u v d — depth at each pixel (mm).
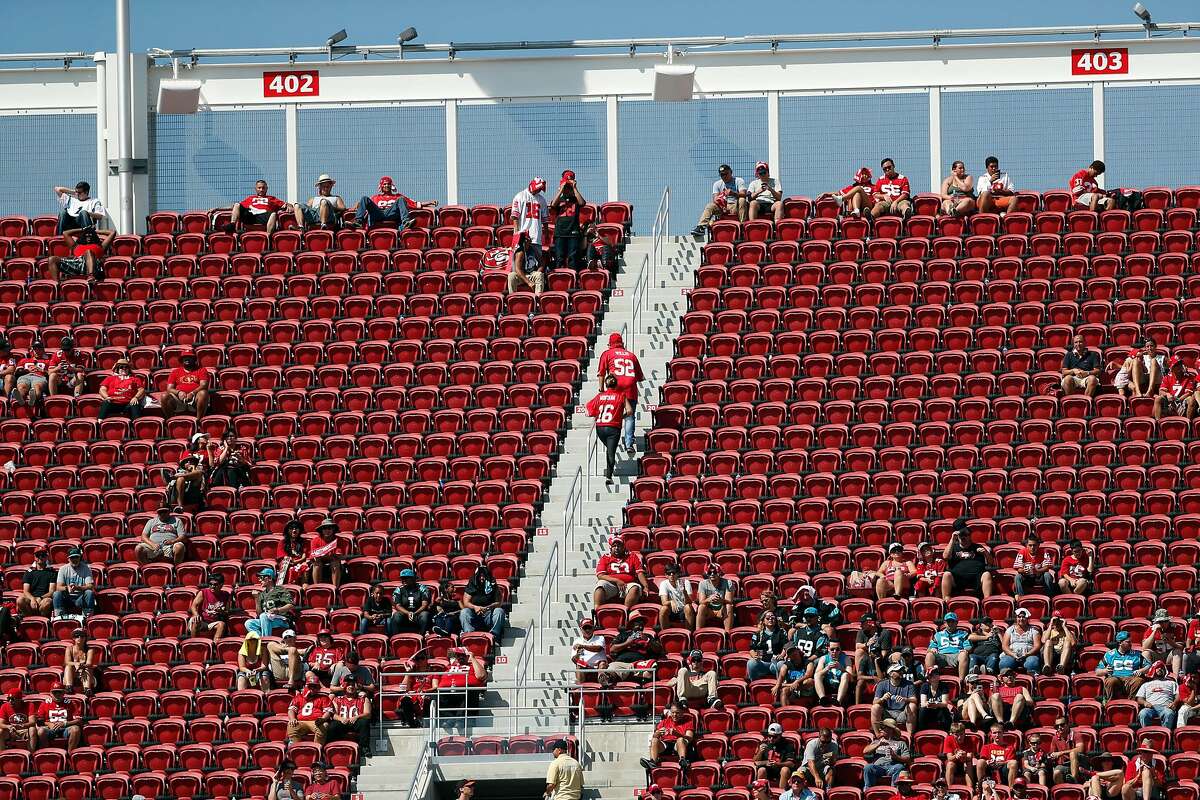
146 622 100125
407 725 92938
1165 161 130875
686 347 116938
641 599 99250
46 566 101938
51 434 114062
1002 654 92938
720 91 133500
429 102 134875
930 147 132375
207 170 135500
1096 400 110250
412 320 120250
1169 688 89750
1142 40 131375
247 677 95688
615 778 89500
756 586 99875
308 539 103188
